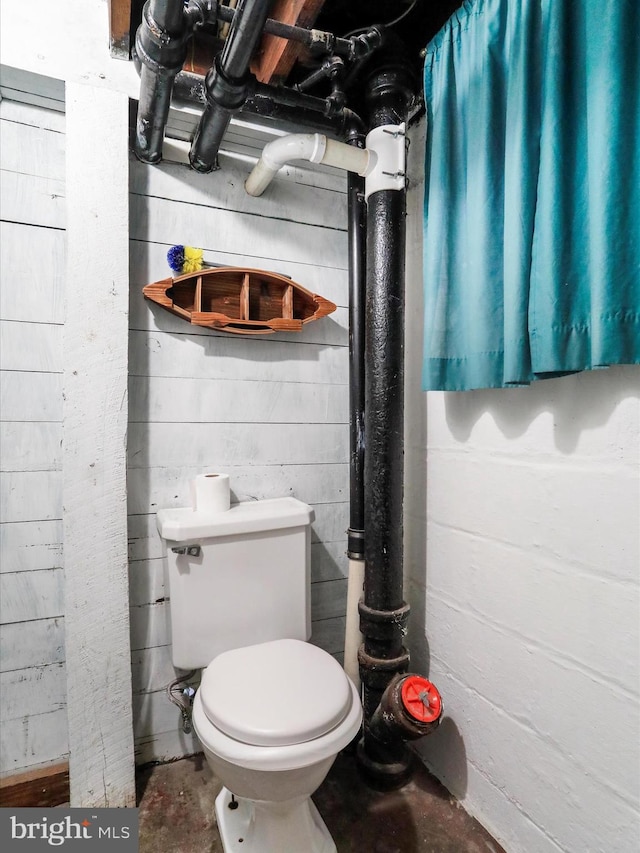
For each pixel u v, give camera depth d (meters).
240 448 1.52
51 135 1.27
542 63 0.92
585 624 0.94
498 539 1.17
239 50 0.98
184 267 1.38
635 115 0.76
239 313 1.49
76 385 1.23
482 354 1.04
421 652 1.47
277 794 0.96
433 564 1.42
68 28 1.21
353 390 1.48
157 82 1.04
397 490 1.30
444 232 1.16
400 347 1.30
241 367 1.52
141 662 1.39
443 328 1.16
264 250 1.54
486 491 1.21
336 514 1.67
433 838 1.17
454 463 1.33
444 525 1.37
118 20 1.14
